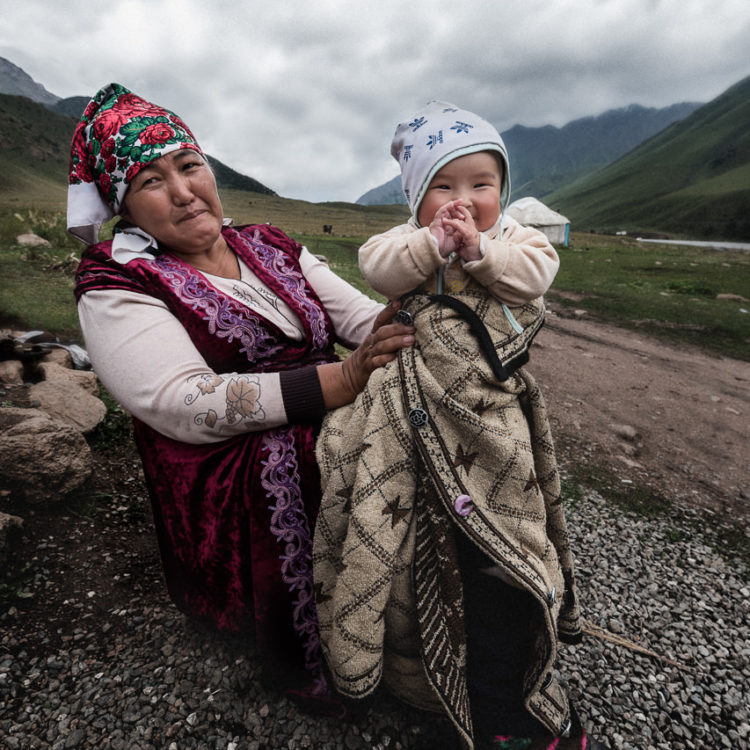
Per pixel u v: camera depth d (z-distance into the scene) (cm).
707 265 2095
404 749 150
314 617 149
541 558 136
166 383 136
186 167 149
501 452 127
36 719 150
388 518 126
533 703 139
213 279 159
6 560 197
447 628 128
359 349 143
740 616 244
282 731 152
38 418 242
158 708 155
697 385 659
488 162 133
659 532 314
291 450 143
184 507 150
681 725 180
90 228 160
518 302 131
